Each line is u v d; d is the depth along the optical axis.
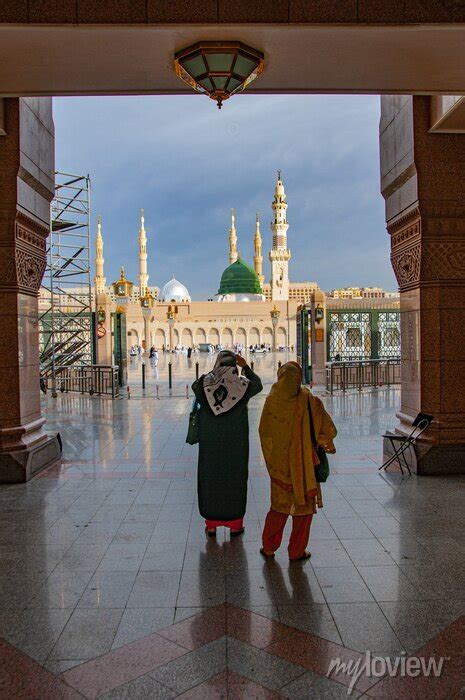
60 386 18.56
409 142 7.54
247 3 4.79
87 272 21.22
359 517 5.77
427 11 4.81
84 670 3.22
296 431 4.58
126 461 8.47
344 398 15.69
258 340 78.44
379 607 3.91
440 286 7.51
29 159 7.54
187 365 34.47
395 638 3.52
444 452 7.40
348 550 4.91
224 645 3.45
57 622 3.75
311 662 3.27
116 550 4.98
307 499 4.62
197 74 5.35
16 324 7.44
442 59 5.46
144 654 3.37
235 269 96.94
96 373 18.02
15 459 7.24
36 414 8.23
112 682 3.11
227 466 5.16
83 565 4.66
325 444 4.67
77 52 5.27
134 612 3.87
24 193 7.52
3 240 7.30
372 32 4.93
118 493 6.75
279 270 100.06
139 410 14.23
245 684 3.08
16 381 7.49
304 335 19.41
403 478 7.29
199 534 5.36
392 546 5.00
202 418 5.22
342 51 5.32
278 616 3.79
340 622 3.71
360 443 9.55
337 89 6.29
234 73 5.32
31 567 4.64
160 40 5.05
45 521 5.76
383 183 8.71
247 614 3.82
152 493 6.75
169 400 16.34
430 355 7.59
